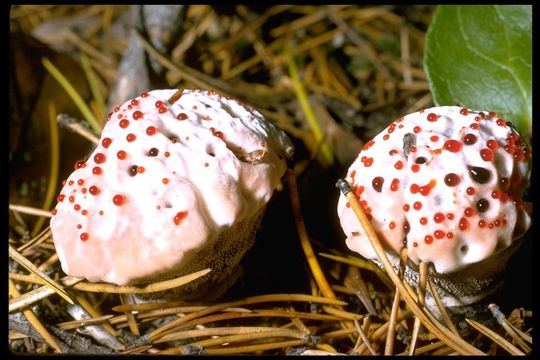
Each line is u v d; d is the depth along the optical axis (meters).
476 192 0.19
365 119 0.29
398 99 0.30
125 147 0.19
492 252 0.19
